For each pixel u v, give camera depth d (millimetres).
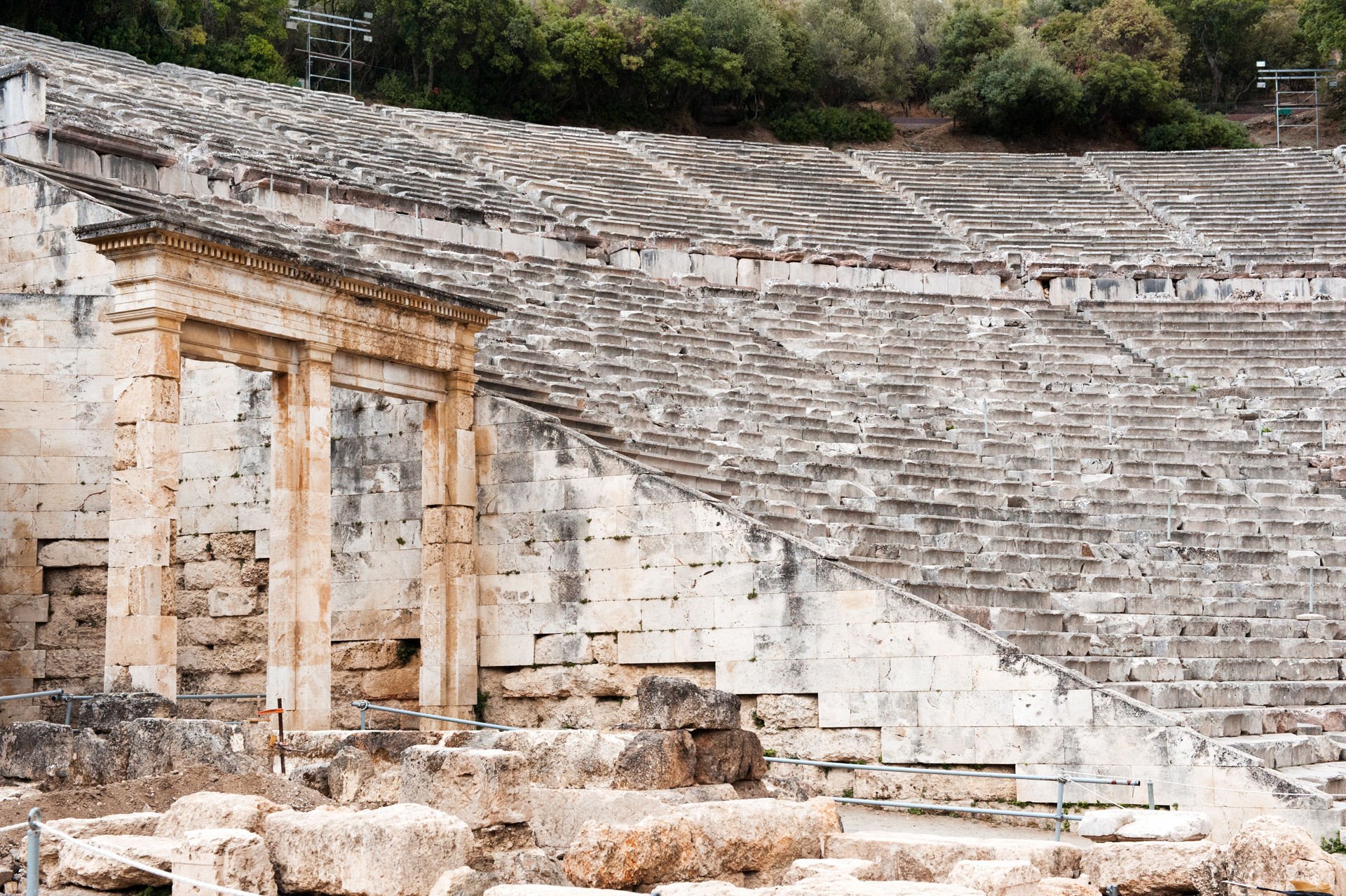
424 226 37562
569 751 15164
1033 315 41562
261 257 20156
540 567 24125
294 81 68750
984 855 12805
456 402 24359
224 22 68562
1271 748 19297
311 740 16688
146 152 32375
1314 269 46000
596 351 30906
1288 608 25984
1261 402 36094
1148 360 38656
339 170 39219
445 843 11680
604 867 12141
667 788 14766
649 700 15477
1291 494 31016
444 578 23938
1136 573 26219
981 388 35375
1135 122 82812
